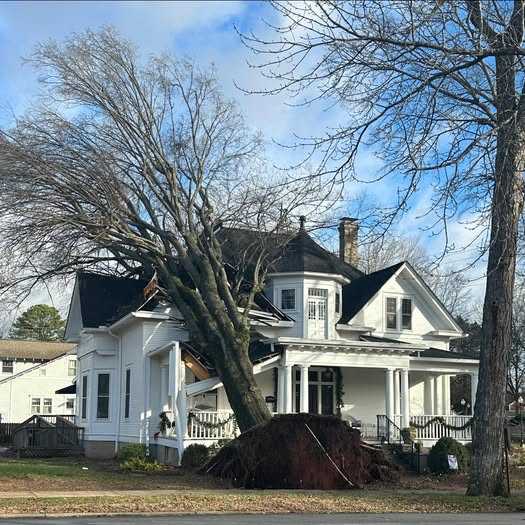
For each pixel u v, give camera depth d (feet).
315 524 41.24
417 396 112.06
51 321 294.87
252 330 99.25
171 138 91.86
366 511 49.49
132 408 96.02
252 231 94.89
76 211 82.23
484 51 47.98
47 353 207.31
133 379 96.63
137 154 89.10
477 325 193.98
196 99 94.43
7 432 145.79
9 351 202.49
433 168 48.73
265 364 87.61
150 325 94.17
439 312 115.34
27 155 79.41
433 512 49.34
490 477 56.49
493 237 52.80
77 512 45.83
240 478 64.34
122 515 45.50
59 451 101.71
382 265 169.27
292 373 100.22
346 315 110.22
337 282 108.37
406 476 75.82
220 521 42.65
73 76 87.51
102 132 86.17
